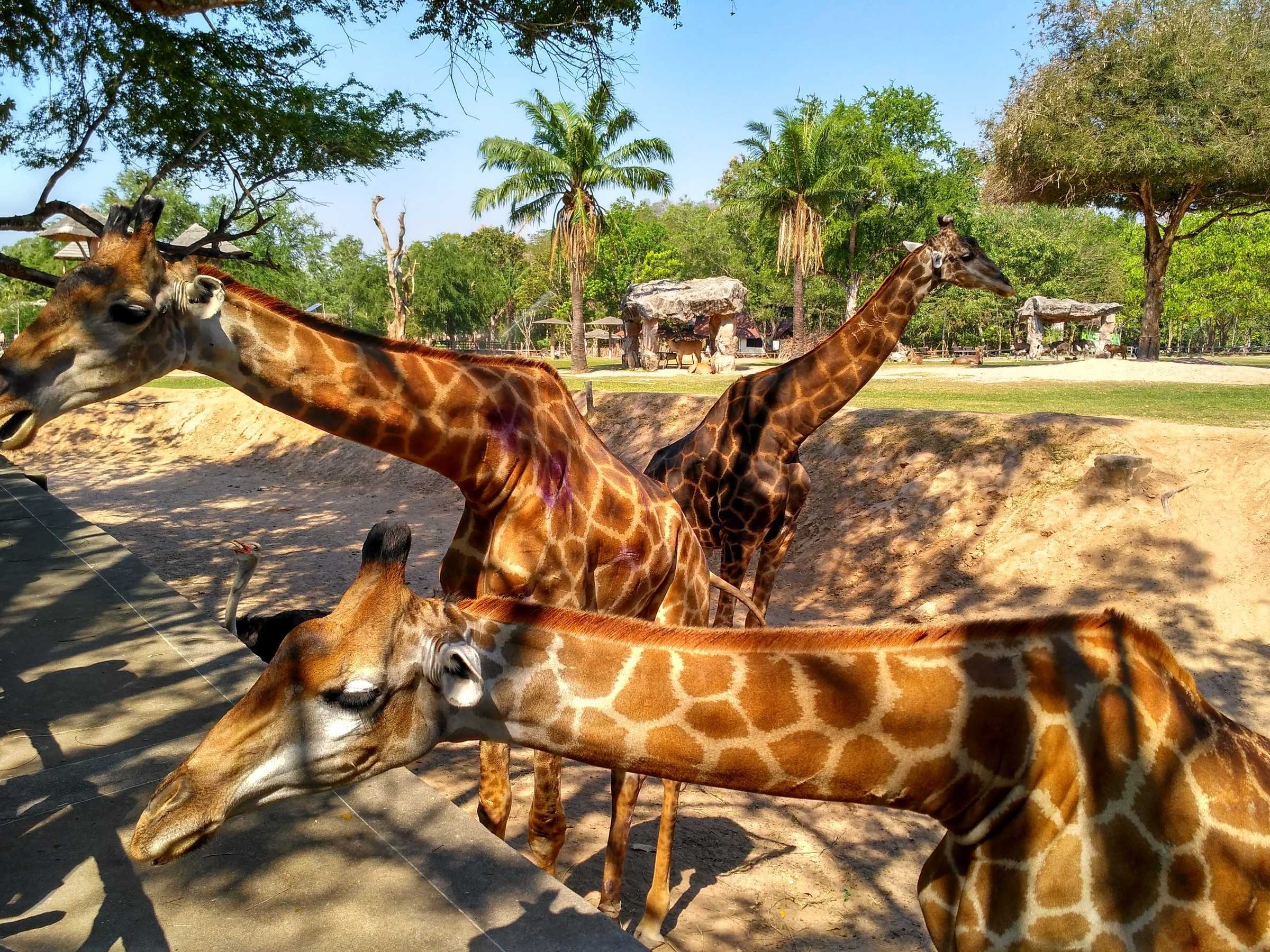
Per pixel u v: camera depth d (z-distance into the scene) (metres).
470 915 3.07
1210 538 9.10
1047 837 2.48
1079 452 10.52
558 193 38.72
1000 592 9.29
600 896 4.60
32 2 10.42
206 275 3.48
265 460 20.61
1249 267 48.75
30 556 7.62
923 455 11.47
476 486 4.10
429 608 2.35
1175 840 2.42
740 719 2.41
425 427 3.91
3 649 5.53
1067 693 2.53
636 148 38.16
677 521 4.82
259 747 2.11
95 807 3.78
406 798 3.82
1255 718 6.67
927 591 9.62
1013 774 2.51
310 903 3.14
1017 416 11.52
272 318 3.67
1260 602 8.30
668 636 2.50
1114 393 18.92
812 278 60.94
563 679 2.41
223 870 3.33
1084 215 67.62
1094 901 2.42
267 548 12.89
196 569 11.68
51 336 3.20
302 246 39.94
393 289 39.22
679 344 39.91
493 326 73.00
